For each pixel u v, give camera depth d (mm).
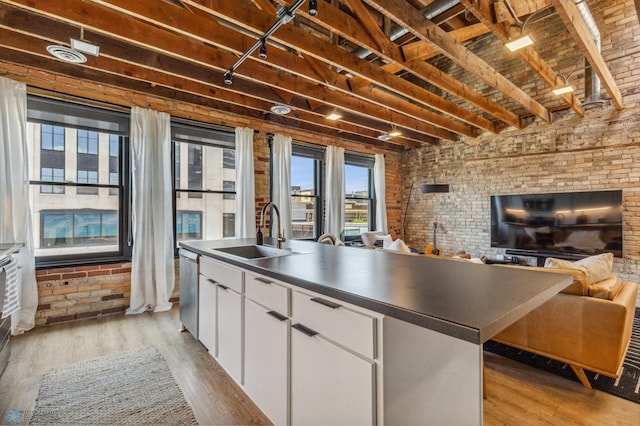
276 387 1515
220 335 2113
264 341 1610
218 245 2654
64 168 3289
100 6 2436
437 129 5527
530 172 4941
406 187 6828
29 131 3098
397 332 1059
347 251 2283
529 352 2451
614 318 1936
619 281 2430
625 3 3959
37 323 3023
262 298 1636
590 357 2025
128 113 3539
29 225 2910
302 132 5195
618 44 4023
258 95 3617
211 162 4336
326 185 5430
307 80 3557
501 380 2145
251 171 4371
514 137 5133
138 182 3486
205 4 2062
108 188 3539
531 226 4789
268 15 2385
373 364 1032
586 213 4270
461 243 5871
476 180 5641
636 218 3965
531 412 1793
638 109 3918
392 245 3607
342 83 3350
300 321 1362
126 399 1865
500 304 979
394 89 3400
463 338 800
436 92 5777
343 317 1146
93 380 2064
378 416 1025
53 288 3104
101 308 3354
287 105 3904
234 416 1715
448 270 1538
